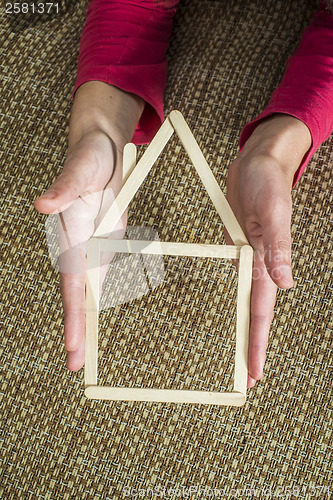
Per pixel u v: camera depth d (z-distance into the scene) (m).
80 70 0.73
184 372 0.71
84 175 0.62
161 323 0.71
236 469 0.69
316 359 0.71
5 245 0.73
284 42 0.77
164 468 0.69
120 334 0.71
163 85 0.75
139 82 0.72
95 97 0.70
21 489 0.69
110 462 0.69
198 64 0.77
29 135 0.76
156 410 0.70
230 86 0.77
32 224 0.74
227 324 0.71
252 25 0.78
